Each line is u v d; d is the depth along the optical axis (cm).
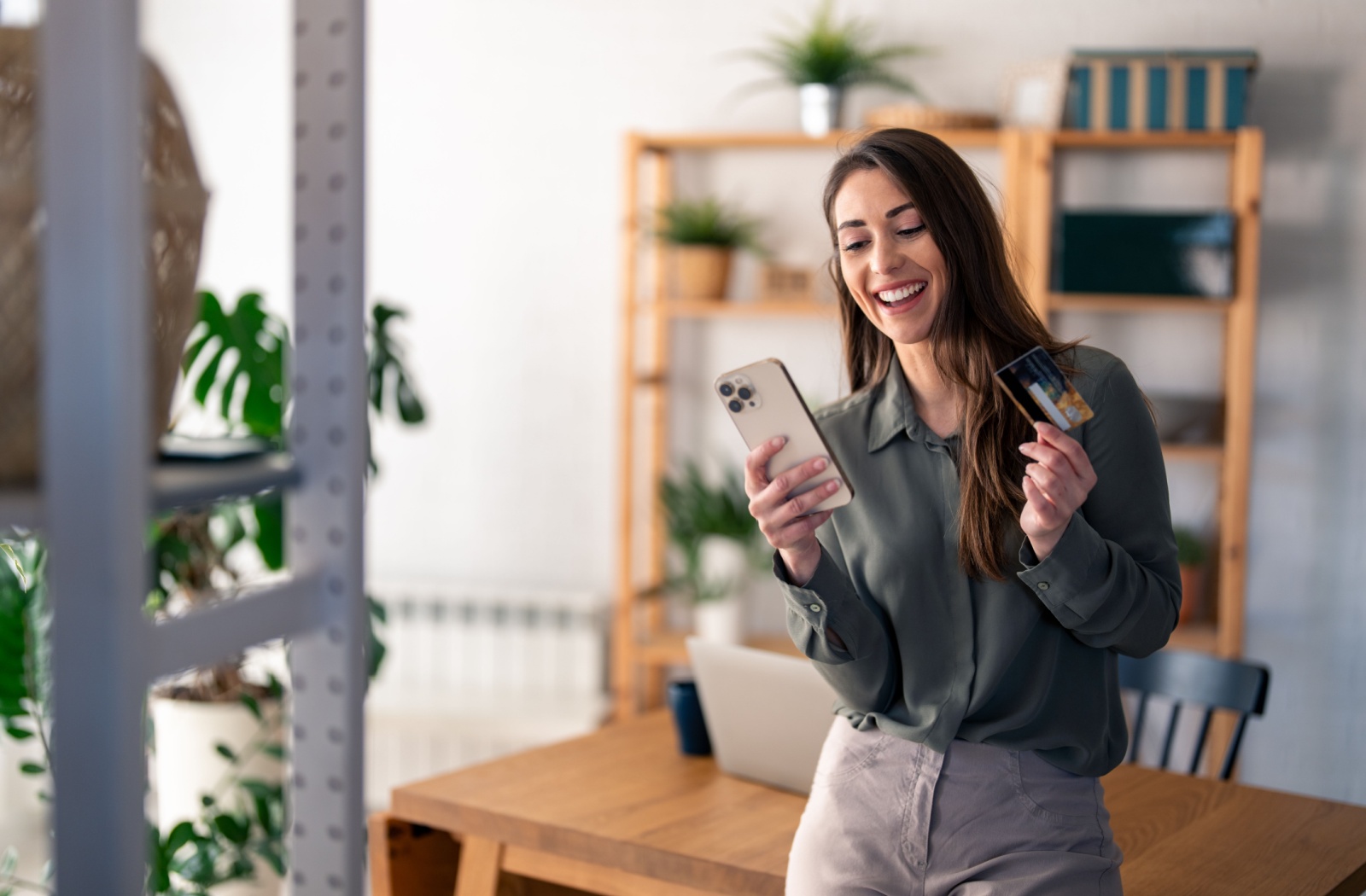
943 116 323
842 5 353
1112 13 336
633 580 379
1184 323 338
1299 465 331
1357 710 331
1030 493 119
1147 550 128
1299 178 327
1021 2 341
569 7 374
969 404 130
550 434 383
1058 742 127
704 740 187
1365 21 322
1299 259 328
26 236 70
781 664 166
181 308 81
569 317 379
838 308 148
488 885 161
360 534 86
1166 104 314
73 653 64
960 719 129
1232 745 198
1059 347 133
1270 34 327
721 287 349
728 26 364
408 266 391
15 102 73
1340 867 146
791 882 135
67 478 63
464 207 386
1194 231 311
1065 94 321
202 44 399
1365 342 325
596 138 374
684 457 374
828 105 338
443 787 170
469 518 391
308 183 86
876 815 131
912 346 137
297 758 87
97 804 64
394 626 386
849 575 141
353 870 86
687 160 367
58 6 61
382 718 362
